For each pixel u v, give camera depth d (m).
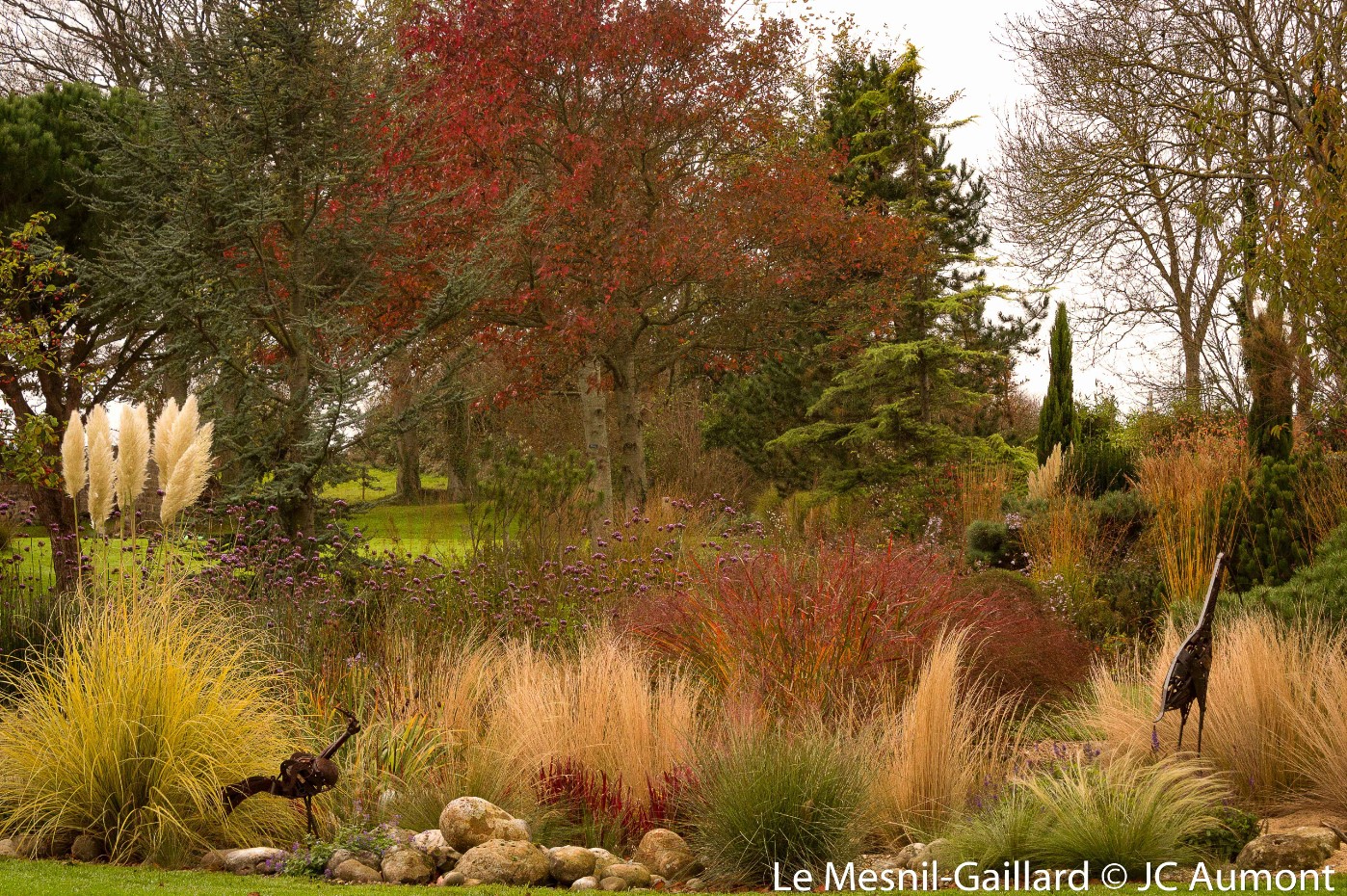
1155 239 23.31
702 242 16.41
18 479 12.23
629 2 17.06
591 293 16.70
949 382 22.20
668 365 18.97
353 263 12.62
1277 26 17.81
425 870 4.86
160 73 12.13
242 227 11.35
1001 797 5.25
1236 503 9.99
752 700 6.35
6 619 7.56
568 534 11.41
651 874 5.03
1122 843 4.66
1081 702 7.48
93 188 16.67
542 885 4.78
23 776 5.41
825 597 7.62
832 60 27.12
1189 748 6.04
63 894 4.06
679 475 23.88
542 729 6.34
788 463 22.84
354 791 5.82
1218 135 16.84
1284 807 5.57
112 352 18.73
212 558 8.83
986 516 16.05
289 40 11.92
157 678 5.52
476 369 24.91
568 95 17.62
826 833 4.96
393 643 8.12
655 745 6.13
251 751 5.71
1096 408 25.27
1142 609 10.52
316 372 11.96
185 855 5.15
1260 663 6.04
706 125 17.88
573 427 29.34
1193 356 22.94
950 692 5.90
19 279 15.46
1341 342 10.91
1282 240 10.39
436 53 16.81
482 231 14.89
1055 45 19.52
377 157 12.65
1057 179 19.41
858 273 19.77
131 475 6.91
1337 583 7.59
